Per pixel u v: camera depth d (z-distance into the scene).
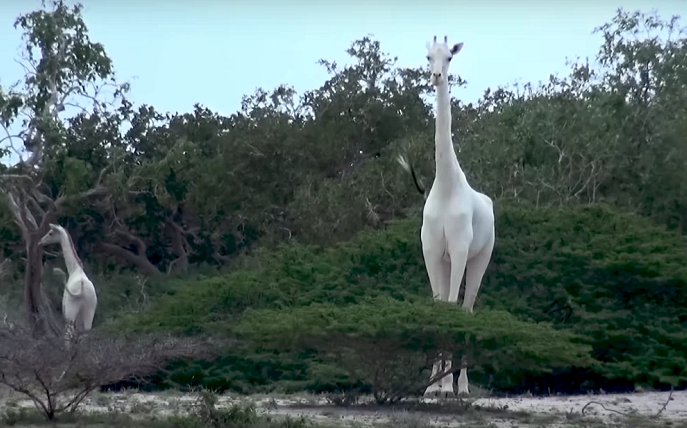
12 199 60.78
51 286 71.81
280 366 38.34
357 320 26.97
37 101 62.25
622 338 38.66
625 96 73.38
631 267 41.50
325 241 69.06
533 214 46.31
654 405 31.86
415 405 29.14
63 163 61.84
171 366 37.28
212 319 37.47
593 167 64.75
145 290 70.31
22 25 62.59
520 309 39.94
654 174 66.19
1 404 29.14
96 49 63.84
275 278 41.56
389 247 43.16
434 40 30.88
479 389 36.97
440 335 26.86
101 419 25.17
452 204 30.48
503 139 67.19
